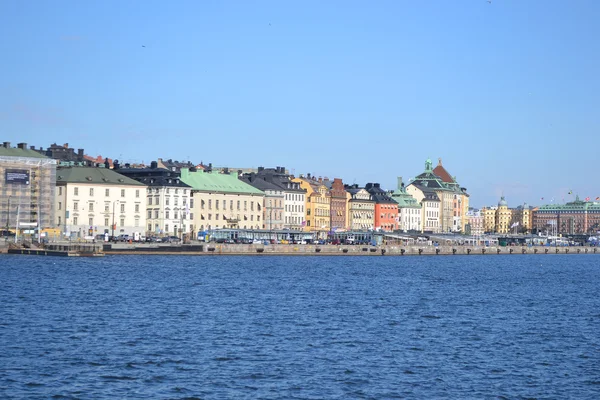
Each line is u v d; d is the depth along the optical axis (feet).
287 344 312.29
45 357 280.92
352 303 444.55
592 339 338.95
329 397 242.37
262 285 538.06
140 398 237.66
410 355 297.33
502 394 248.73
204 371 267.39
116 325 346.33
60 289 476.54
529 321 390.01
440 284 592.19
